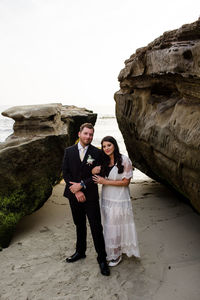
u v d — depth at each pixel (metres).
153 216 4.80
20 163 4.00
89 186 3.12
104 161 3.12
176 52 3.02
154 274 3.10
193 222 4.48
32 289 2.89
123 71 5.17
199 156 2.73
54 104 5.21
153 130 3.86
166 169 3.78
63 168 3.28
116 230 3.14
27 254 3.60
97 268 3.25
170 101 3.71
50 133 4.53
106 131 22.89
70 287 2.92
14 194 3.93
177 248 3.65
